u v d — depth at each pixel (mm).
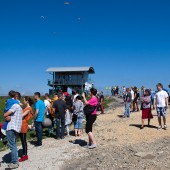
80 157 13406
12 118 12391
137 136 16234
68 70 64688
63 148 15070
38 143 15945
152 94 26484
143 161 12031
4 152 15297
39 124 15906
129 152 13406
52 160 13289
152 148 13719
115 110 30594
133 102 28062
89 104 14562
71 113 18250
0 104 39062
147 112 18047
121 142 15297
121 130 17844
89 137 14641
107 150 14023
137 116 24047
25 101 13734
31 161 13344
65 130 18719
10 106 12398
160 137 15781
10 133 12352
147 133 16750
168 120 20344
